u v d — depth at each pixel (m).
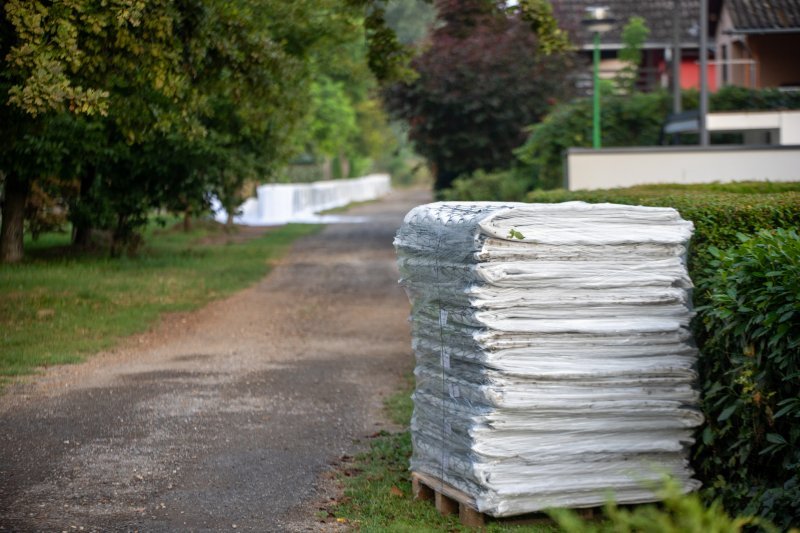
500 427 7.17
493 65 37.97
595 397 7.31
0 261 25.44
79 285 21.83
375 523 7.71
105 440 10.29
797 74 33.97
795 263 6.63
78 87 13.62
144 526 7.72
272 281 25.11
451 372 7.68
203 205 28.42
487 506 7.20
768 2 33.41
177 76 15.89
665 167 22.94
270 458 9.68
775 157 22.64
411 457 8.74
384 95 39.50
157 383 13.19
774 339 6.61
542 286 7.23
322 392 12.73
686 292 7.59
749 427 7.21
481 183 37.03
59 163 22.89
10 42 14.77
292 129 30.52
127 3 14.17
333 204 68.31
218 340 16.69
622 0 44.03
